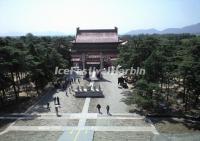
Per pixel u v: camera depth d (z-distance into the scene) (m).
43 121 45.75
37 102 57.62
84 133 40.19
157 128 42.25
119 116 47.97
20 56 55.16
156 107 52.59
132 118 46.91
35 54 66.62
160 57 51.62
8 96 63.62
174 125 43.62
